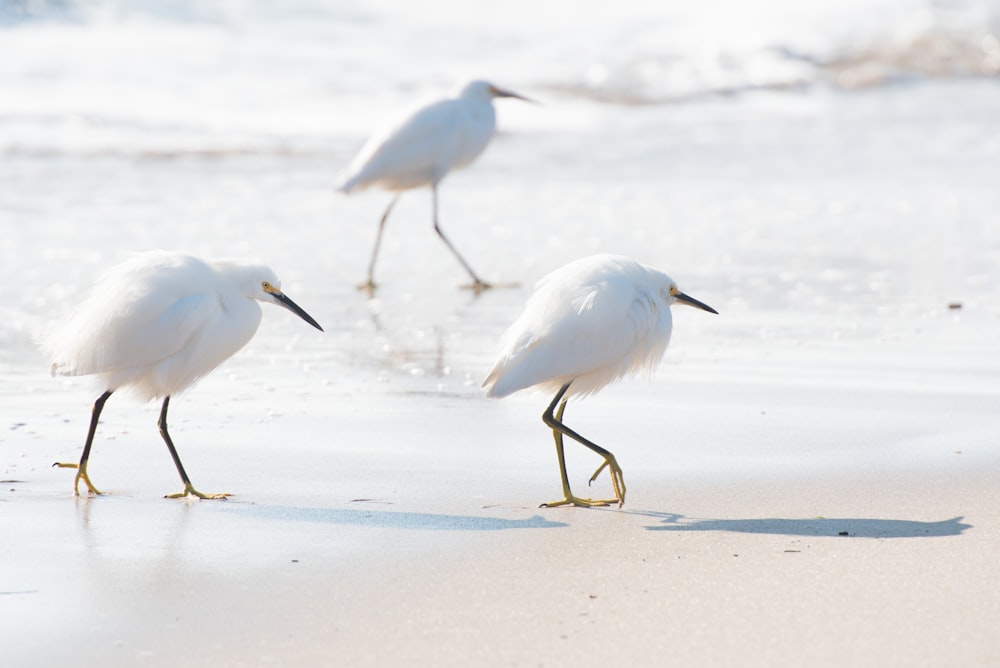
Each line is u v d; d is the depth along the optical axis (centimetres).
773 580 707
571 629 633
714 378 1308
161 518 837
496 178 2919
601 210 2538
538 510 870
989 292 1812
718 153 3247
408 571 728
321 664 591
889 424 1120
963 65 4438
